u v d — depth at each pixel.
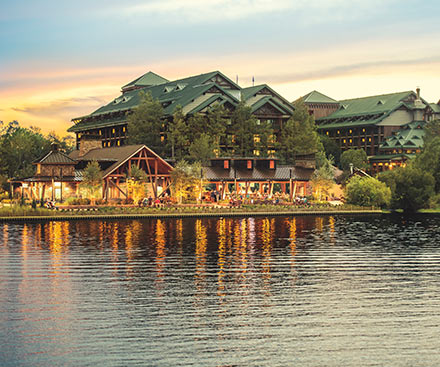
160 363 29.16
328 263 52.75
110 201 100.50
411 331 33.34
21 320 34.91
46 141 166.12
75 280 45.00
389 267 50.84
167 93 163.00
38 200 99.81
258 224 84.31
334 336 32.59
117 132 171.12
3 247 60.25
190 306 38.03
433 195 110.81
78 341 31.73
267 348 30.95
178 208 95.38
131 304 38.31
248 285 43.72
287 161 142.62
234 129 140.25
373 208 106.00
